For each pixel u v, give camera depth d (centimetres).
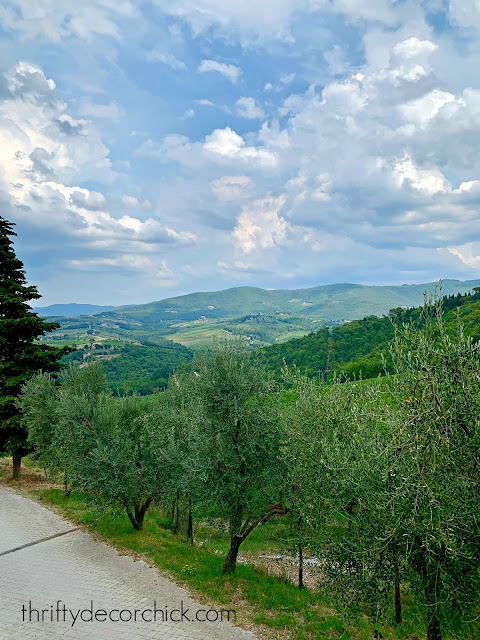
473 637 973
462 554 803
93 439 1852
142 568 1527
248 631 1135
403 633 1178
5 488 2609
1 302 2812
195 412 1602
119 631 1109
